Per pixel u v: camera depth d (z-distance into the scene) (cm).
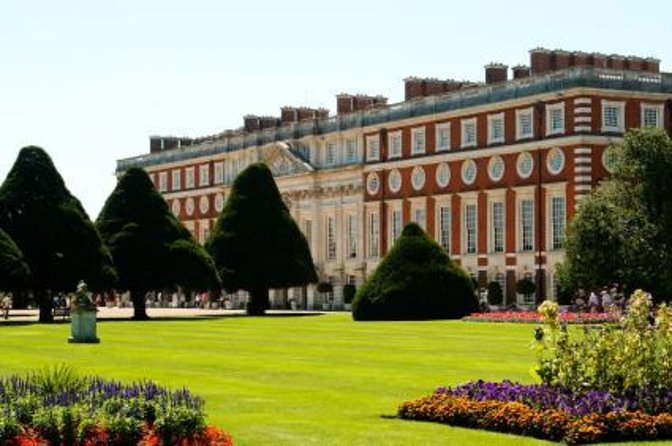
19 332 5719
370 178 10312
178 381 2841
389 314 7212
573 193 8012
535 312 7325
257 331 5553
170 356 3719
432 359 3481
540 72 8812
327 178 10956
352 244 10688
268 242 8994
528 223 8519
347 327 5997
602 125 8038
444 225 9375
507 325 6112
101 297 13075
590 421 1886
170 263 8306
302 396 2500
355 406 2325
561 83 8188
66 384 1870
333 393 2556
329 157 11100
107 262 7944
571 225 6291
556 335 2153
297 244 9131
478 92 9050
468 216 9119
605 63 9238
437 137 9500
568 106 8112
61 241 7712
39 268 7662
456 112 9225
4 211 7688
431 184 9506
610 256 6112
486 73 9475
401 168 9894
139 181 8494
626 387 2050
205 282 8431
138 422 1659
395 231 9994
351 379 2866
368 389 2634
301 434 1952
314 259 11081
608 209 6219
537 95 8369
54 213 7731
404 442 1864
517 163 8569
